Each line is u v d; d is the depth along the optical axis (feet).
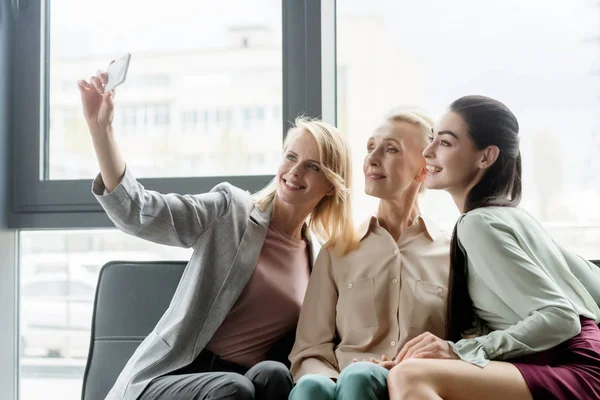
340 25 8.06
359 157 7.95
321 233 6.55
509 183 5.67
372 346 5.80
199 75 8.07
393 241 6.07
